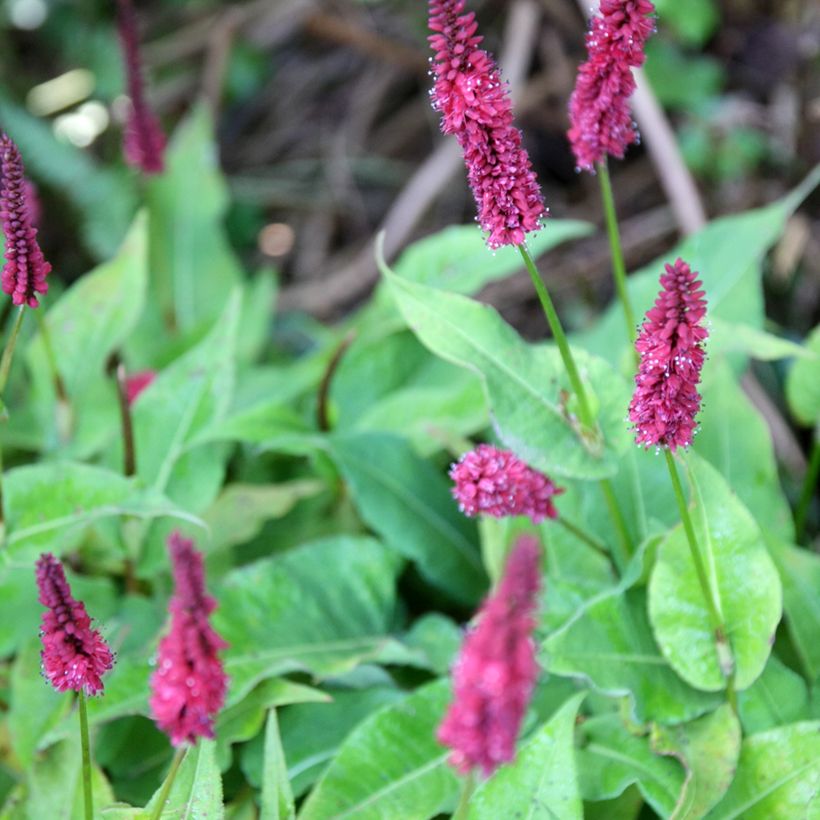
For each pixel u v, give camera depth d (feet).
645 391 3.07
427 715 3.41
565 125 5.98
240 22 6.14
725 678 3.30
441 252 4.17
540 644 3.28
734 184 5.36
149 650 3.47
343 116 6.60
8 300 4.27
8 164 3.17
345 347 3.93
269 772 3.22
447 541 3.80
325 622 3.67
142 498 3.45
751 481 3.71
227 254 4.78
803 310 4.93
